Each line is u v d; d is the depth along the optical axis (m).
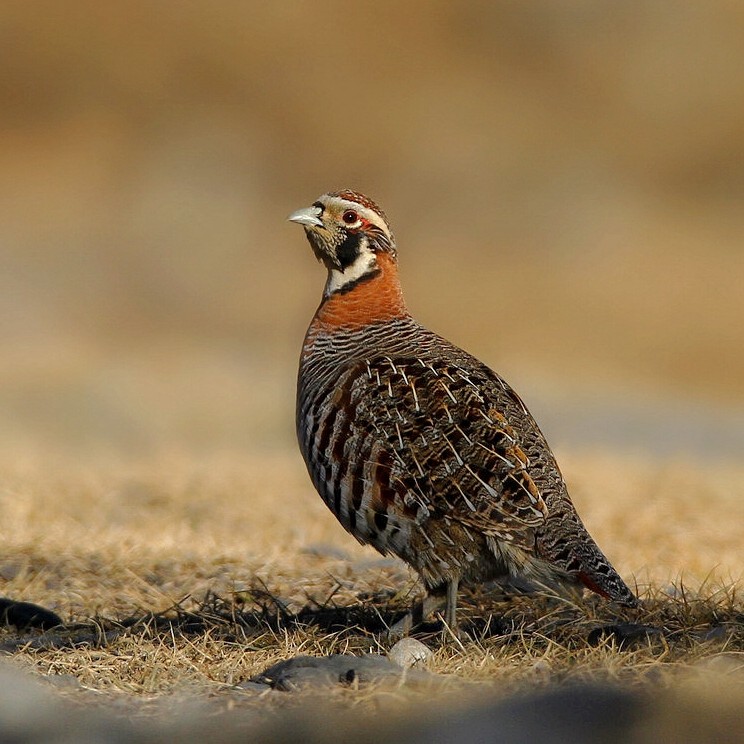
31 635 9.84
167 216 41.62
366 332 9.91
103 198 43.38
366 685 7.64
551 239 40.03
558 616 9.50
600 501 15.42
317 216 10.08
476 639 8.90
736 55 49.50
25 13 51.81
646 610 9.62
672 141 46.34
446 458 8.65
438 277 37.31
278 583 11.27
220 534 13.65
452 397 8.86
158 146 46.69
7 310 33.62
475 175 43.94
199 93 49.84
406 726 6.41
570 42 51.31
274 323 34.72
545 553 8.53
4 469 17.17
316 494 15.96
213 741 6.66
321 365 9.81
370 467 8.81
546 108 48.44
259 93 49.50
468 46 52.00
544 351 31.53
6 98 49.66
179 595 11.01
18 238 39.78
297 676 7.87
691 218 41.84
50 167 45.75
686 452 21.64
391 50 51.59
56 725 7.00
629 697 6.40
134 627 9.74
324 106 48.62
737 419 25.56
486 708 6.45
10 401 25.27
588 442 22.45
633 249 39.09
